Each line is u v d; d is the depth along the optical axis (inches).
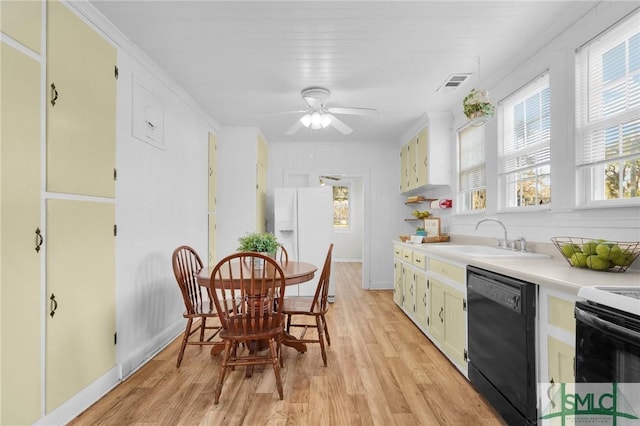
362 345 112.0
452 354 94.7
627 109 67.2
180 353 94.5
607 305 41.0
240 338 76.8
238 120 167.9
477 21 81.4
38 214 62.2
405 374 90.2
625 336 37.1
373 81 117.1
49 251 64.4
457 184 146.2
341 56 99.7
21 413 58.2
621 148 68.9
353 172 213.8
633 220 64.1
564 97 81.7
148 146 103.8
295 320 142.2
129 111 92.9
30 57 60.6
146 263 102.3
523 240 96.0
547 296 56.7
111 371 83.3
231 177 180.1
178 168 126.3
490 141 117.2
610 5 68.7
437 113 151.3
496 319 70.0
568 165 80.3
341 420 69.1
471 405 74.9
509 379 64.7
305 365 96.0
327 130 187.3
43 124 63.5
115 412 72.1
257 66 105.9
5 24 55.7
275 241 111.0
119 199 88.2
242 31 85.7
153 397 78.4
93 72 77.3
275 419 69.4
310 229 180.9
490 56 98.9
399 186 213.5
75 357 71.1
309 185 214.1
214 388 82.7
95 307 77.8
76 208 71.8
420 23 81.8
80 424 67.7
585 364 43.7
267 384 84.7
